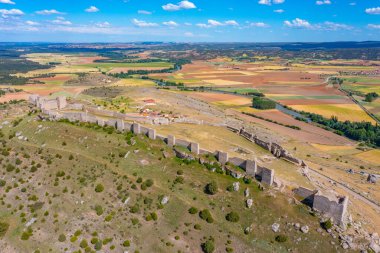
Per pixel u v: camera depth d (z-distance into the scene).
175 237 91.81
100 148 128.38
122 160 121.19
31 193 111.31
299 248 85.25
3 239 97.25
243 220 94.31
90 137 135.00
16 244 95.00
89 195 107.19
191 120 159.00
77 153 126.75
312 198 93.88
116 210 101.62
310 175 109.50
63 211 102.94
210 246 87.00
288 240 87.25
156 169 115.81
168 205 101.62
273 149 122.88
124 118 152.88
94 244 91.81
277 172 106.75
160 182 110.44
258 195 99.12
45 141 137.00
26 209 105.69
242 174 107.06
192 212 97.50
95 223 97.88
